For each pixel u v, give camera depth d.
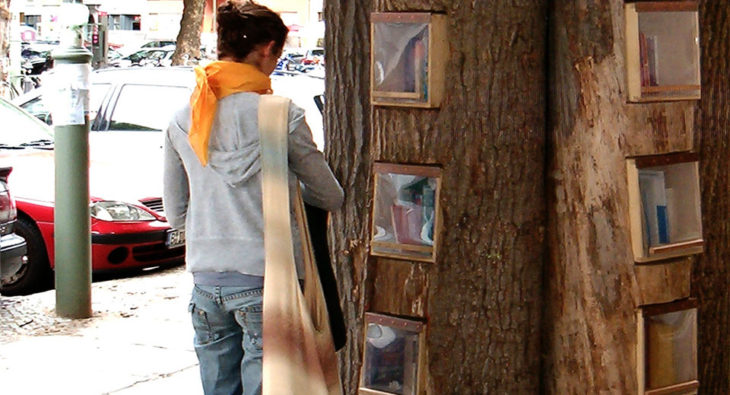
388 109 3.89
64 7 7.69
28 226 9.40
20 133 10.85
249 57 3.97
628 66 3.73
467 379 3.91
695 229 3.91
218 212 3.89
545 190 3.93
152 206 9.92
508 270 3.86
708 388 4.37
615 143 3.76
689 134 3.87
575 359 3.93
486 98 3.77
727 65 4.31
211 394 4.13
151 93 12.30
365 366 4.00
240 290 3.87
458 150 3.81
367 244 4.06
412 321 3.91
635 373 3.84
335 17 4.34
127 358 7.10
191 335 7.73
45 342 7.42
